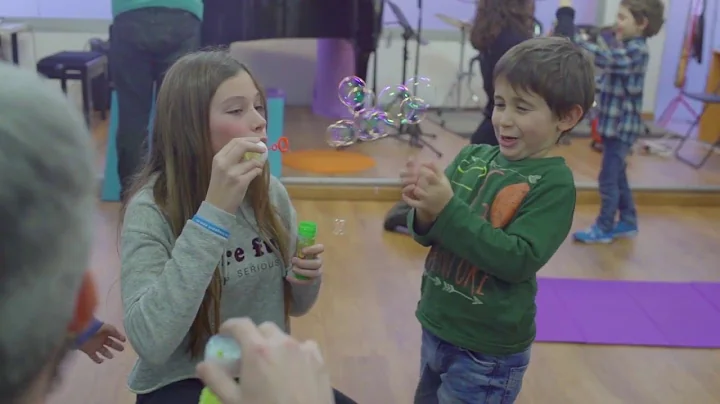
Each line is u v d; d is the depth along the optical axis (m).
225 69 1.31
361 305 2.85
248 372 0.57
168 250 1.30
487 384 1.54
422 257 3.37
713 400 2.31
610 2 6.33
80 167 0.45
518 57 1.48
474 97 6.43
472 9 6.33
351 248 3.45
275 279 1.42
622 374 2.44
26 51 5.78
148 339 1.17
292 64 6.39
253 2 4.52
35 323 0.44
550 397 2.29
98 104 5.58
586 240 3.66
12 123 0.42
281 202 1.51
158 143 1.35
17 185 0.41
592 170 4.75
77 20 5.89
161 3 3.42
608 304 2.95
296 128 5.54
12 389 0.46
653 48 6.21
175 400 1.30
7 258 0.42
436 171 1.42
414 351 2.53
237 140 1.19
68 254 0.45
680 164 4.98
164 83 1.33
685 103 5.72
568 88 1.46
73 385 2.23
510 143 1.53
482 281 1.50
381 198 4.18
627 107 3.52
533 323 1.58
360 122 2.98
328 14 4.75
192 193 1.32
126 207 1.36
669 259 3.51
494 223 1.51
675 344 2.65
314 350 0.60
